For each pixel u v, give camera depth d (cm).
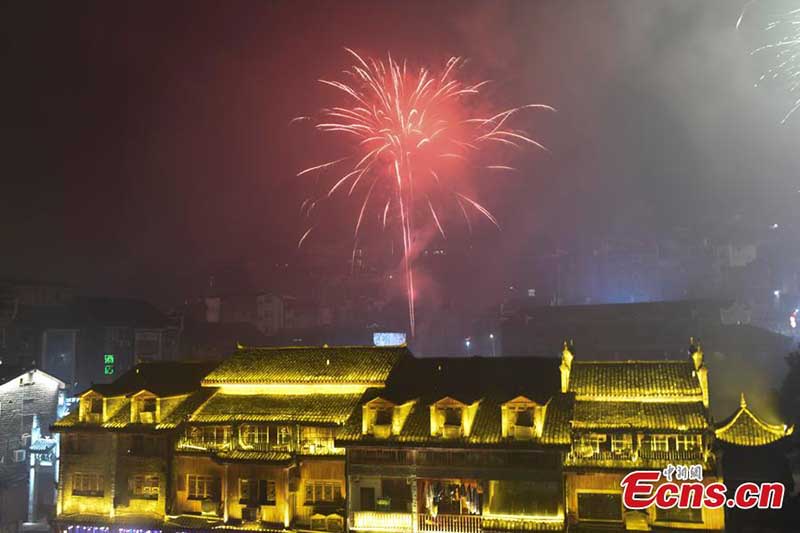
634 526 4319
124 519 5322
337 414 5106
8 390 6750
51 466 6775
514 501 4672
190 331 11419
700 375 4628
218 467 5231
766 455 4741
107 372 9519
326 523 4916
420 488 4844
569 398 4716
